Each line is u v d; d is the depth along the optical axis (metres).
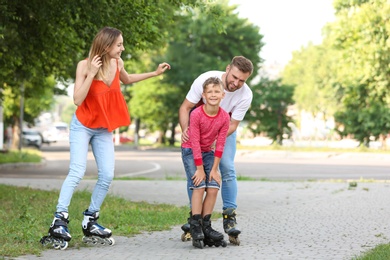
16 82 39.91
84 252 13.03
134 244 14.13
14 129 93.62
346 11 93.38
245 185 32.62
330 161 68.19
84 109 13.65
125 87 138.38
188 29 116.25
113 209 20.23
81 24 25.98
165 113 129.25
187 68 117.94
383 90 92.56
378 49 87.44
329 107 159.50
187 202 24.58
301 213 20.53
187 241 14.58
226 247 13.77
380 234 15.67
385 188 30.11
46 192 25.47
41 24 26.67
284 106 119.19
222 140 13.77
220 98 13.45
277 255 12.68
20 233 14.88
